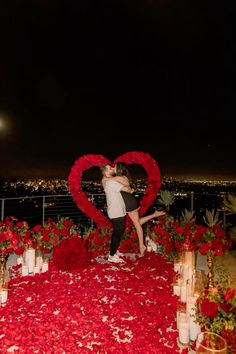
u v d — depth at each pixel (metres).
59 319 3.56
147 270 5.25
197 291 3.33
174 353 2.99
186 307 3.32
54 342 3.10
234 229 3.72
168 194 7.04
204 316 2.84
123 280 4.75
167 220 6.58
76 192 6.01
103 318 3.69
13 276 4.96
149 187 6.13
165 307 3.80
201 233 5.51
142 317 3.65
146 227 6.73
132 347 3.04
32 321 3.52
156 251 6.41
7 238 5.38
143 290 4.43
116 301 4.08
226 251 5.17
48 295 4.20
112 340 3.16
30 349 3.01
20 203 7.21
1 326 3.39
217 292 3.07
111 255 5.69
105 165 5.63
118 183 5.49
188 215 6.52
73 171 5.98
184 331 3.17
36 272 5.05
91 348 3.09
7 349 3.06
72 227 6.63
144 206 6.11
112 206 5.50
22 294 4.22
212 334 2.51
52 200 7.48
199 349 2.42
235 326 2.72
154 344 3.11
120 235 5.61
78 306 3.91
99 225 6.16
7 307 3.85
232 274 4.93
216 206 6.38
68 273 5.08
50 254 6.15
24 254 5.08
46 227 6.51
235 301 2.87
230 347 2.58
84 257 5.10
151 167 6.10
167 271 5.16
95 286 4.52
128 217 6.23
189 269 4.07
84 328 3.38
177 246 5.23
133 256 6.10
